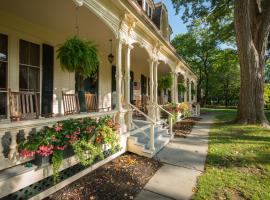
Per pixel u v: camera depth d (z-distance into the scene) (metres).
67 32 6.92
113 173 4.78
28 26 5.89
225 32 19.47
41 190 3.51
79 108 6.85
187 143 7.89
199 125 12.84
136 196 3.89
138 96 14.17
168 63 11.73
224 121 14.54
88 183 4.21
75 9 5.07
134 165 5.37
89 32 6.87
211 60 35.62
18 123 3.14
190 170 5.19
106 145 5.29
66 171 4.06
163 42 9.32
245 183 4.41
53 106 6.75
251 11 12.81
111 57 9.09
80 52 4.15
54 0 4.60
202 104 38.84
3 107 5.28
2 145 3.23
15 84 5.58
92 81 8.87
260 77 12.20
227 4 16.19
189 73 19.91
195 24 17.59
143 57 11.04
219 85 43.44
